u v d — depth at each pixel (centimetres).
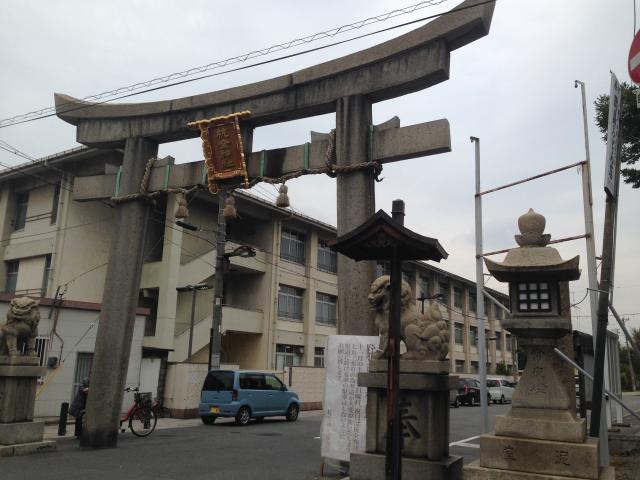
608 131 655
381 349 766
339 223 989
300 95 1084
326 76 1055
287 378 2394
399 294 627
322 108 1079
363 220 971
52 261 2200
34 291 2250
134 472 930
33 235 2344
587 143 736
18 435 1077
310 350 2956
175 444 1282
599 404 612
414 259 670
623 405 660
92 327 1816
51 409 1670
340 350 905
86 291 2269
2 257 2427
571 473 523
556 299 587
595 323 672
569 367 734
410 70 967
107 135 1320
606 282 636
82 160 2259
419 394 729
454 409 2839
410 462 700
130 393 1852
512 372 4925
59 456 1060
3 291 2409
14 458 1027
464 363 4453
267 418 2081
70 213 2261
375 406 757
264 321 2728
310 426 1781
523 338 589
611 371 1173
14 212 2489
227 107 1178
